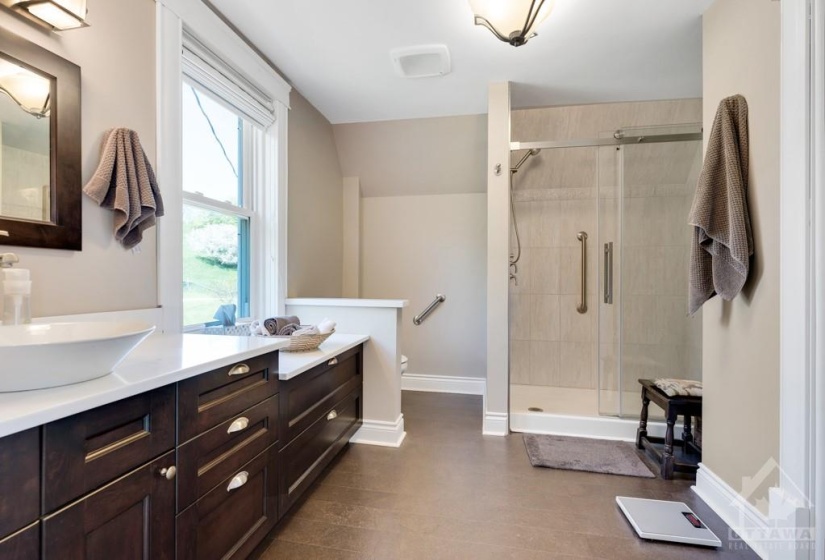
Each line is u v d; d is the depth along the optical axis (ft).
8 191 3.32
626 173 9.24
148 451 2.78
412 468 6.61
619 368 9.17
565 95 8.68
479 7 5.33
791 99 4.17
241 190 7.24
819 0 3.93
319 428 5.75
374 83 8.09
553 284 11.14
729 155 4.96
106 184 4.08
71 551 2.25
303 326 7.02
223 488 3.59
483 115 9.71
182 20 5.19
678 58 7.12
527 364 11.30
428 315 11.69
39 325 3.06
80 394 2.33
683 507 5.44
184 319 5.94
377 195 11.85
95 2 4.09
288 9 5.79
